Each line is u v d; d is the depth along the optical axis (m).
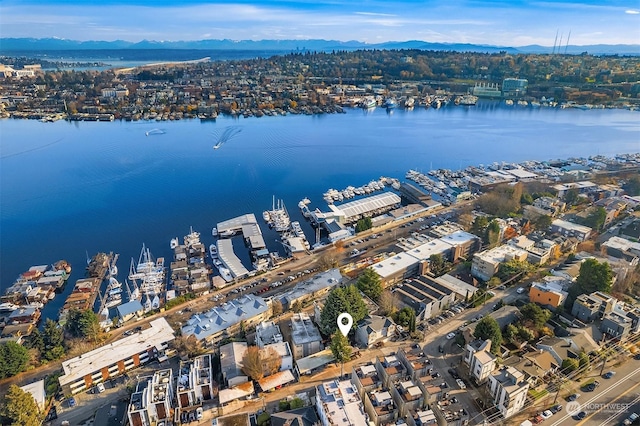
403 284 157.75
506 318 132.75
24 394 102.94
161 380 111.38
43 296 171.75
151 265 192.75
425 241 193.88
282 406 106.56
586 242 185.50
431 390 103.31
